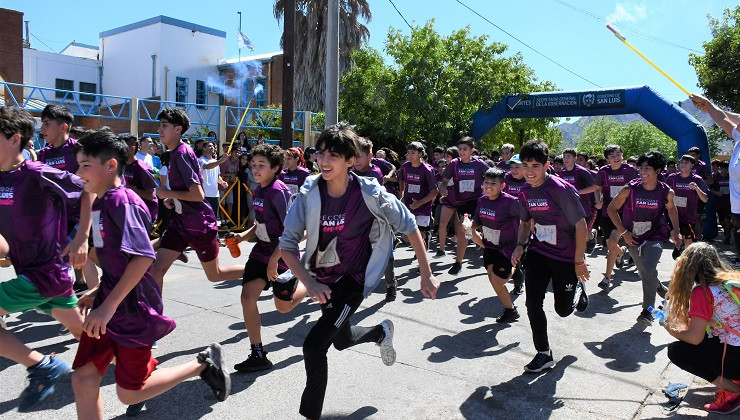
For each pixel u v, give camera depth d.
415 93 19.06
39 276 3.62
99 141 2.93
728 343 3.73
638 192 6.07
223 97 32.44
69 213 5.00
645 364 4.85
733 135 4.55
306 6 27.77
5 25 24.56
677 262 3.92
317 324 3.29
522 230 4.93
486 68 19.47
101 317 2.70
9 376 4.12
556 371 4.61
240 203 12.41
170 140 4.90
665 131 15.74
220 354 3.40
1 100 16.02
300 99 27.97
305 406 3.29
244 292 4.36
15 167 3.61
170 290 6.86
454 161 8.75
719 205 13.34
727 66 18.66
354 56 20.55
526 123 29.86
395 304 6.59
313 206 3.31
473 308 6.50
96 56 37.66
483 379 4.39
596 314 6.43
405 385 4.23
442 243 9.45
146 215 3.01
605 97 16.88
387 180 9.49
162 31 30.41
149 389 3.06
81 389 2.86
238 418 3.61
